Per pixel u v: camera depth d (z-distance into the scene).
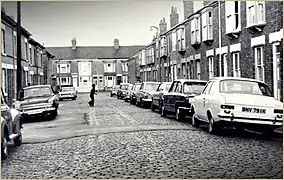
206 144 11.55
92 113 24.12
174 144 11.61
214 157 9.69
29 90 22.19
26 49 36.16
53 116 21.50
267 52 17.16
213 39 24.25
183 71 31.77
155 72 43.81
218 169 8.48
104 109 27.52
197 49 27.58
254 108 12.20
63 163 9.49
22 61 33.50
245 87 13.37
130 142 12.20
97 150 11.02
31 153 10.99
